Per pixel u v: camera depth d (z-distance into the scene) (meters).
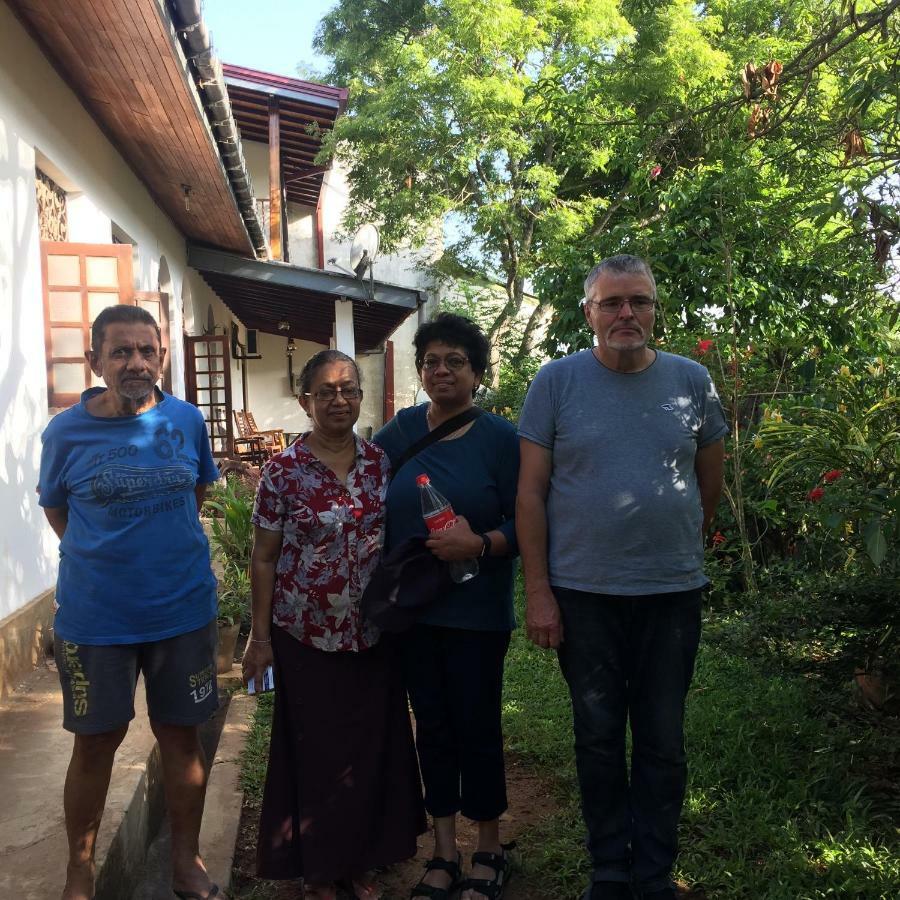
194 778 2.59
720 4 12.91
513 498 2.84
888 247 3.37
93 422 2.38
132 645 2.39
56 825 2.78
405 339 19.70
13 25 4.98
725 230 5.91
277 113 13.89
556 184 14.05
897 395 4.25
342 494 2.74
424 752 2.90
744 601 5.12
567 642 2.68
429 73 13.44
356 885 2.86
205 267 11.94
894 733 3.53
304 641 2.76
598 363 2.69
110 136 7.38
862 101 3.36
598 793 2.67
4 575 4.36
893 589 3.31
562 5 13.95
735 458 5.28
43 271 5.51
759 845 2.95
